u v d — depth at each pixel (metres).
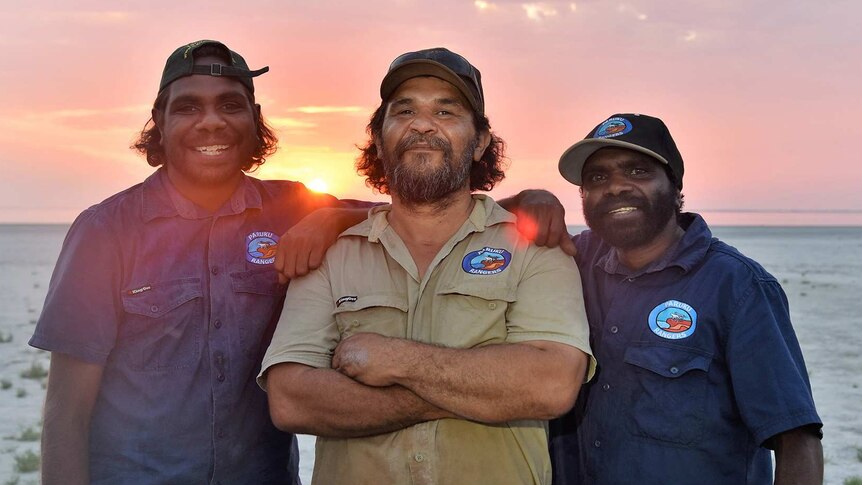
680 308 3.71
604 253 4.16
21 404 16.05
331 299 3.64
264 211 4.17
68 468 3.63
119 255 3.82
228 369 3.87
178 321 3.83
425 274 3.58
